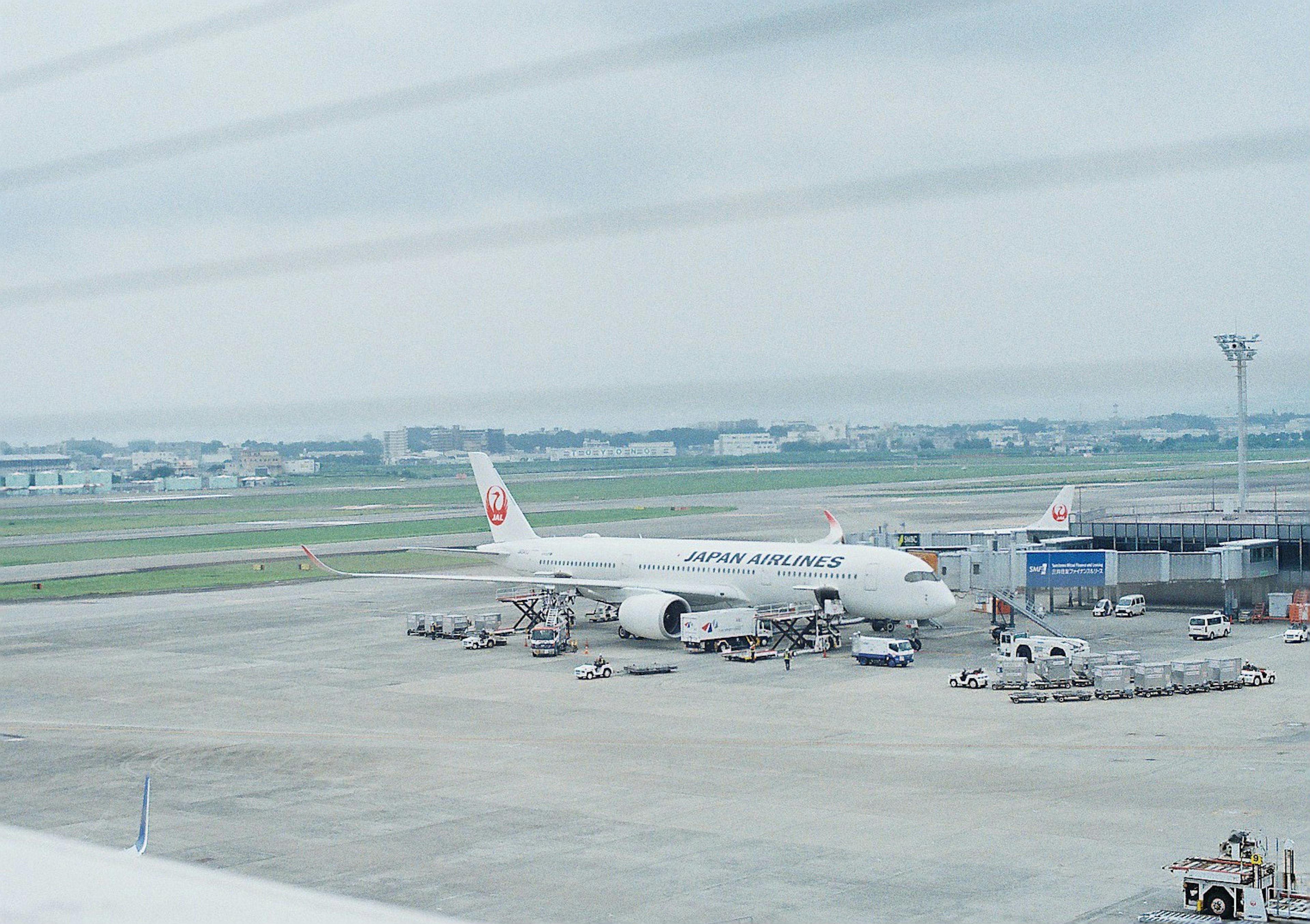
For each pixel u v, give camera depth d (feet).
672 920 111.14
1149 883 118.83
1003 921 109.50
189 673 258.78
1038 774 161.27
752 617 272.72
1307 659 249.14
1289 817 139.64
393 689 235.81
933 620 295.69
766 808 147.95
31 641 311.47
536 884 121.70
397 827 143.43
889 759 170.81
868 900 115.14
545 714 207.51
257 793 161.27
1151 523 345.51
